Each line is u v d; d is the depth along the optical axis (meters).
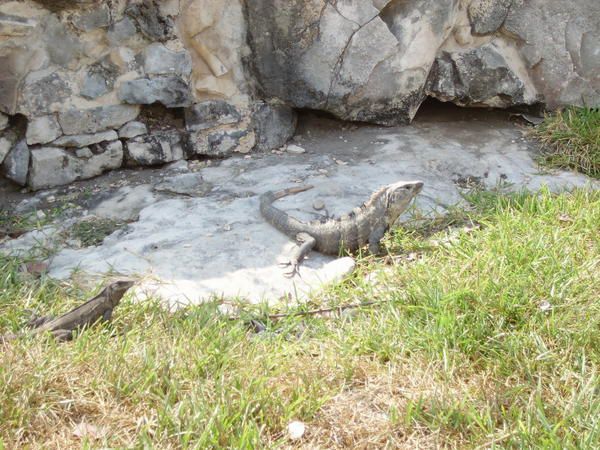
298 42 3.04
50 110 2.85
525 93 3.28
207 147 3.08
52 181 2.91
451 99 3.25
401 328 2.24
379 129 3.25
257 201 2.82
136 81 2.92
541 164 3.09
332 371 2.13
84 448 1.89
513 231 2.60
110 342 2.18
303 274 2.54
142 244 2.62
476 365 2.16
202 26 2.95
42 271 2.52
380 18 3.07
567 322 2.24
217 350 2.15
